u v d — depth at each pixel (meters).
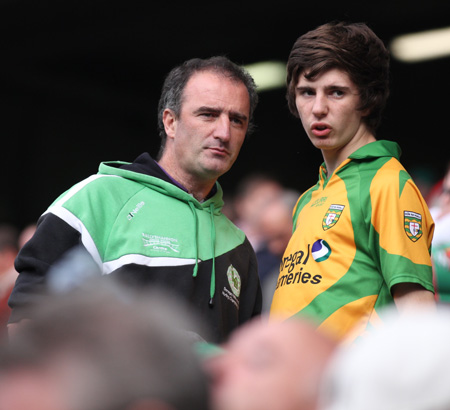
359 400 1.83
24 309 6.06
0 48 29.34
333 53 6.42
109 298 1.69
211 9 26.06
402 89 29.25
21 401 1.58
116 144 33.59
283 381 1.98
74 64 31.17
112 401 1.58
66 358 1.61
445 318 1.90
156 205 6.72
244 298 7.15
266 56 28.70
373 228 6.08
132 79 32.47
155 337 1.65
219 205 7.22
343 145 6.62
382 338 1.86
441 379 1.78
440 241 9.68
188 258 6.57
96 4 26.55
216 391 2.01
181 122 6.97
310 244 6.37
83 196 6.48
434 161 29.16
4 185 31.42
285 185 31.19
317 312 6.12
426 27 26.06
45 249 6.23
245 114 7.04
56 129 32.19
